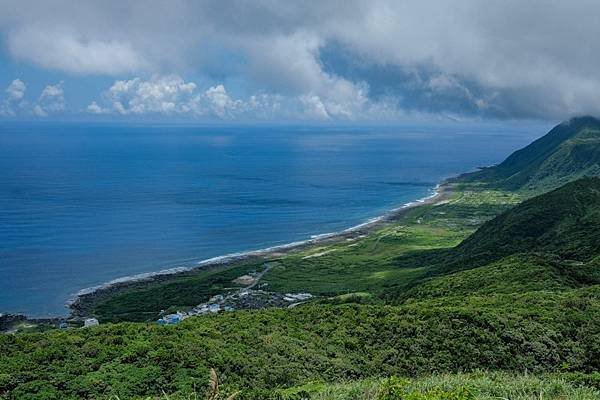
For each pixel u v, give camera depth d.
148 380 35.00
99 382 34.25
